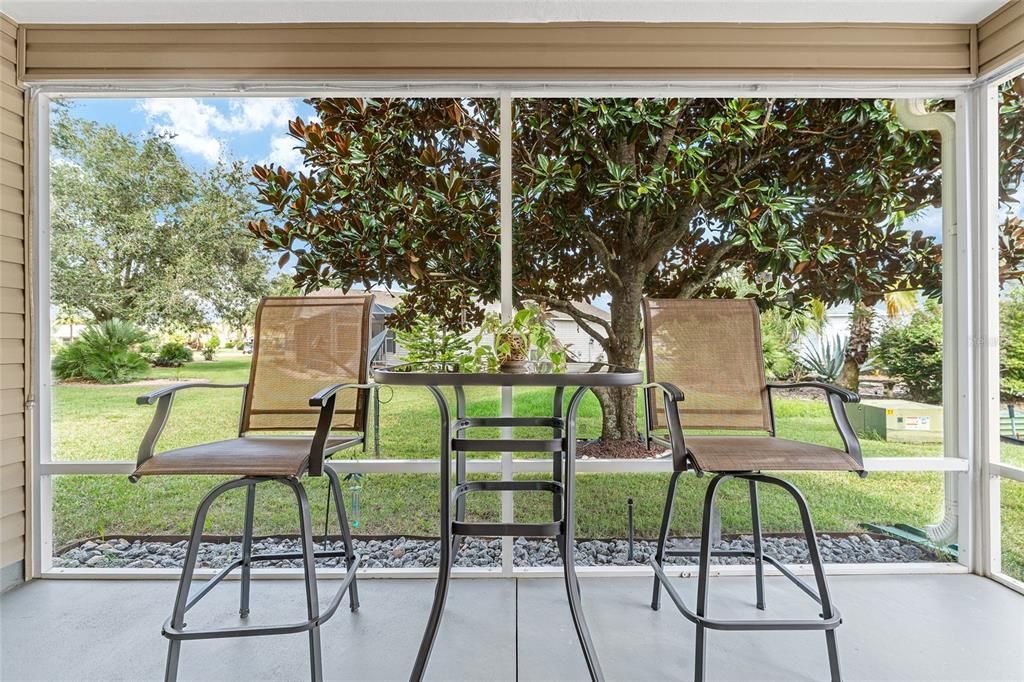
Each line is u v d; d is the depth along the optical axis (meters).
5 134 2.01
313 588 1.34
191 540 1.32
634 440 2.29
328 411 1.38
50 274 2.17
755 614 1.77
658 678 1.45
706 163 2.25
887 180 2.23
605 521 2.27
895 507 2.25
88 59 2.06
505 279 2.10
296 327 1.82
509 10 2.00
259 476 1.35
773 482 1.40
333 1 1.94
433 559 2.24
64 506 2.23
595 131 2.26
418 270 2.27
